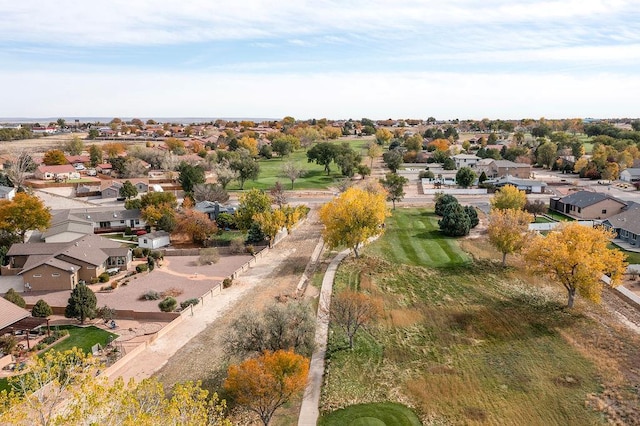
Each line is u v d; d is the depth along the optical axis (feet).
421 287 204.44
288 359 114.93
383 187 369.09
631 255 233.76
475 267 226.17
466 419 118.73
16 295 180.04
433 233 286.05
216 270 232.73
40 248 231.71
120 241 278.67
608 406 121.39
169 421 78.74
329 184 467.93
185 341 160.86
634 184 428.15
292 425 118.01
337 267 229.04
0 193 344.90
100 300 195.72
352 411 123.03
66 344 157.58
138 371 142.20
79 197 390.63
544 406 122.72
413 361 146.10
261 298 196.24
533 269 181.78
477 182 465.88
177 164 506.89
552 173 517.96
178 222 278.26
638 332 159.43
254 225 269.64
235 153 564.71
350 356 148.66
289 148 653.30
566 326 165.07
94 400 76.23
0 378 132.36
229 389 112.57
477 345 154.61
